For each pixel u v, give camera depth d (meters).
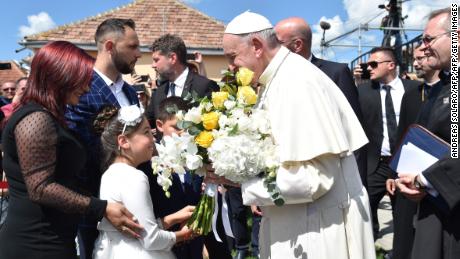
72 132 2.27
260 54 2.24
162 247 2.28
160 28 11.68
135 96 3.37
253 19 2.25
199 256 2.88
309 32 3.54
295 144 2.00
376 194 4.90
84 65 2.14
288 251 2.17
